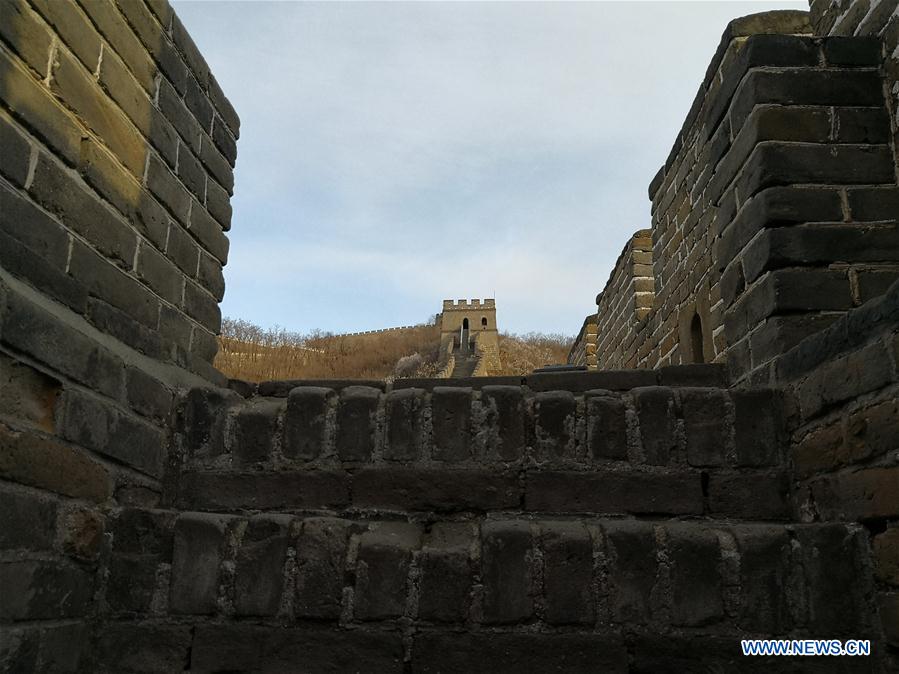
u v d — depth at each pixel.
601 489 3.32
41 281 2.72
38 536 2.63
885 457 2.63
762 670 2.78
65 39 2.91
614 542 2.92
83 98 3.03
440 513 3.35
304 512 3.39
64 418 2.79
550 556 2.93
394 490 3.38
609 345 10.34
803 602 2.83
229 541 3.07
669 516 3.27
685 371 4.11
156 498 3.44
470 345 54.72
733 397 3.38
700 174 5.75
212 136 4.31
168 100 3.78
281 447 3.49
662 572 2.89
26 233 2.67
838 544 2.80
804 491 3.19
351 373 42.16
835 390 2.92
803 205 3.56
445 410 3.46
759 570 2.87
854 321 2.81
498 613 2.88
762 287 3.62
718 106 4.23
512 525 3.00
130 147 3.39
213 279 4.28
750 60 3.77
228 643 2.96
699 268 5.78
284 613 2.98
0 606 2.44
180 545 3.06
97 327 3.08
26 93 2.68
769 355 3.53
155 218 3.62
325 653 2.92
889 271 3.50
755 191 3.68
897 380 2.56
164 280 3.70
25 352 2.58
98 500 3.01
